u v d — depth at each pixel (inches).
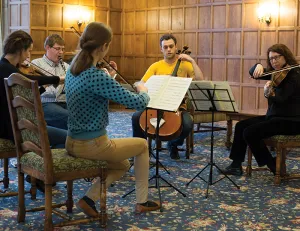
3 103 136.2
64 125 175.9
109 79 119.1
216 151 226.7
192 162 203.8
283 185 169.8
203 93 162.6
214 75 357.1
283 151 177.9
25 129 122.4
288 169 193.3
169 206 145.6
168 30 379.2
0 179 171.0
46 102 182.4
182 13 370.0
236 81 346.0
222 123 320.2
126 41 404.8
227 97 160.7
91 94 118.9
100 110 121.3
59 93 178.9
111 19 397.7
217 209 143.6
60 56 187.8
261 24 328.5
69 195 137.6
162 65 210.4
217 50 353.7
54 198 151.1
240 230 127.0
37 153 118.4
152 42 390.3
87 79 118.0
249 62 337.7
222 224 131.3
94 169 122.6
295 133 169.8
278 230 127.3
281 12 319.0
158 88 138.0
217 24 351.6
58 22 363.9
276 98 171.8
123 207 143.9
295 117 171.6
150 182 171.2
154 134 182.9
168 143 210.5
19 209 130.3
